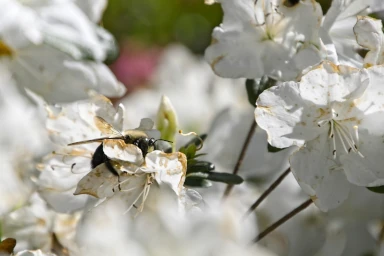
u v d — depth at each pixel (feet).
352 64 1.81
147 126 1.78
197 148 1.83
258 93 1.84
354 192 2.06
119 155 1.72
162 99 1.85
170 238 1.58
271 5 1.81
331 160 1.75
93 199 1.79
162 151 1.74
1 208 2.00
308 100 1.73
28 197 1.99
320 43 1.78
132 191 1.76
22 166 2.06
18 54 1.83
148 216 1.67
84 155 1.81
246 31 1.83
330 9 1.79
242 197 2.02
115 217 1.67
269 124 1.73
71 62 1.81
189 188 1.77
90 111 1.80
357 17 1.76
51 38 1.77
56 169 1.81
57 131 1.81
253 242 1.87
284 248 2.04
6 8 1.73
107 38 1.85
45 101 1.83
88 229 1.67
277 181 1.88
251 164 2.07
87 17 1.84
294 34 1.82
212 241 1.57
